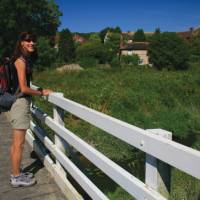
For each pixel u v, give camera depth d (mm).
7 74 3926
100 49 75438
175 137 11523
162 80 19734
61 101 4074
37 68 40156
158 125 11945
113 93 14242
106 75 27594
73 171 3727
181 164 1845
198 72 27000
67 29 82688
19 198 3926
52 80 22859
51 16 56750
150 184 2266
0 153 5613
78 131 9641
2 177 4539
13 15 51469
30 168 4816
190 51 71688
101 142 8734
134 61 80562
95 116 3020
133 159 7633
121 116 12367
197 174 1719
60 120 4426
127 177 2533
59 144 4375
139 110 13492
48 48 48438
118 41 94375
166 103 15398
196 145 10430
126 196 4961
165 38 66062
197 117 13336
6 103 3984
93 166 6188
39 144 5305
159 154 2064
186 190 4637
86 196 4023
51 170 4504
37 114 5453
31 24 54562
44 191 4086
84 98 13727
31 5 53531
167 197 2232
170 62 65312
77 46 91375
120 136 2564
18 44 3836
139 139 2297
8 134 6871
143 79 19875
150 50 67562
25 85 3850
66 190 3896
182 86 18516
